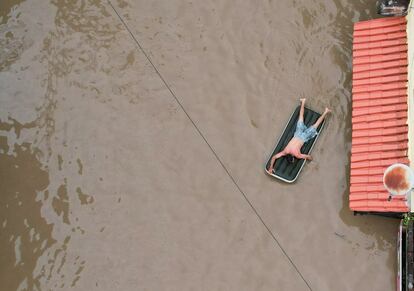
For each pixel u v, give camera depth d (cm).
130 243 1188
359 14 1270
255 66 1268
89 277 1175
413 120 1070
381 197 1087
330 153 1209
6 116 1251
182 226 1193
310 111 1227
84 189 1214
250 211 1194
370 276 1152
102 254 1184
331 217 1182
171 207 1203
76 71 1277
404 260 1112
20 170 1223
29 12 1301
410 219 1089
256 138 1231
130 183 1216
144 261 1179
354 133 1137
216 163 1221
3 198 1209
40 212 1203
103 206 1205
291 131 1220
